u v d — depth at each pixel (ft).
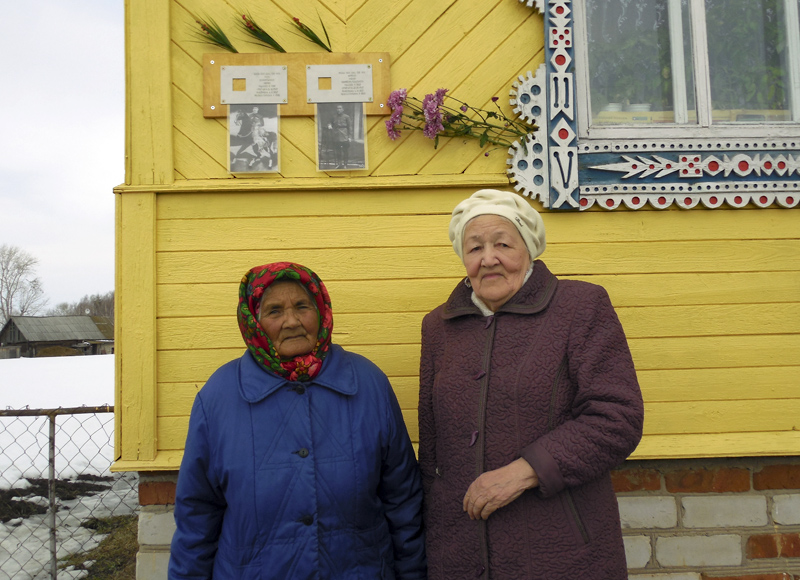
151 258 7.13
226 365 5.40
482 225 5.15
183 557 4.94
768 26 7.94
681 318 7.32
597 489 4.81
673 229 7.41
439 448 5.21
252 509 4.74
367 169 7.44
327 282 7.32
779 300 7.37
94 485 14.89
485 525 4.75
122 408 6.97
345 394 5.17
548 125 7.39
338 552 4.79
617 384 4.68
